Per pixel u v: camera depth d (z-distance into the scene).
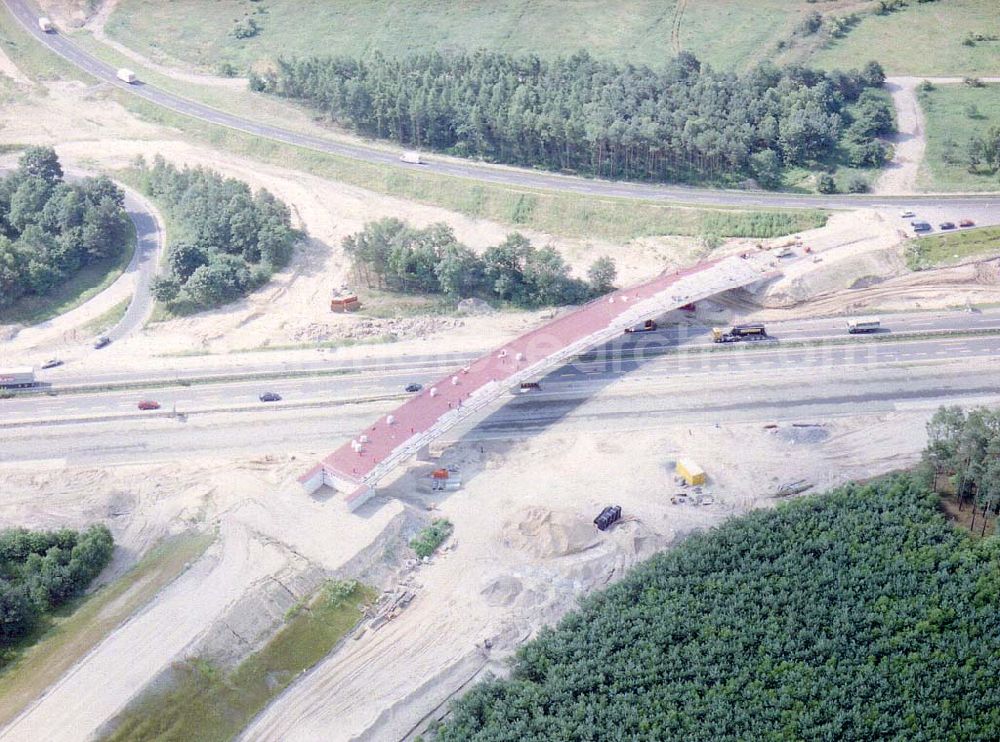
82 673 177.25
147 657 179.88
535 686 178.38
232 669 181.75
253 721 176.62
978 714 175.12
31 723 168.50
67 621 190.38
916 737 170.25
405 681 183.38
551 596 198.75
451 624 194.00
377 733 176.00
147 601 192.62
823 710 175.12
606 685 179.38
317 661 186.75
